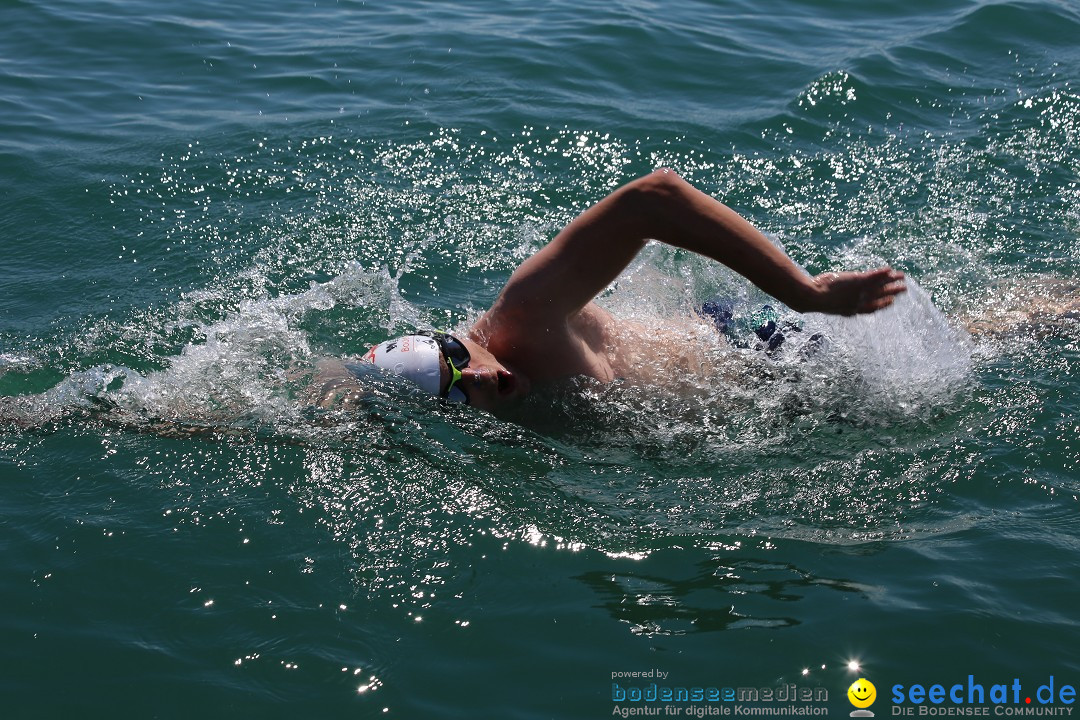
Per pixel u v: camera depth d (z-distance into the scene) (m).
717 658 2.80
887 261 5.06
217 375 3.95
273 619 2.97
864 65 7.17
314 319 4.51
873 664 2.76
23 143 6.26
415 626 2.95
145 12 8.51
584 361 3.69
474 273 5.13
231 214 5.59
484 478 3.52
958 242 5.22
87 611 3.00
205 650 2.88
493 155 6.23
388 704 2.70
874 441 3.67
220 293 4.88
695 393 3.76
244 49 7.82
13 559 3.18
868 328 3.88
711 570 3.13
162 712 2.69
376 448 3.62
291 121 6.64
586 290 3.60
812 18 8.30
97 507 3.39
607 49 7.66
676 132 6.46
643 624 2.93
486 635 2.91
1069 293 4.61
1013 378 3.96
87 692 2.75
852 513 3.37
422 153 6.25
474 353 3.70
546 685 2.74
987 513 3.33
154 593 3.07
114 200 5.67
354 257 5.23
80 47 7.78
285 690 2.75
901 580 3.05
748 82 7.15
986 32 7.69
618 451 3.65
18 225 5.41
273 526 3.32
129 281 4.96
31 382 4.12
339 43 7.94
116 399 3.89
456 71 7.35
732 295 4.20
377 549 3.24
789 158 6.18
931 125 6.48
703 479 3.54
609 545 3.26
